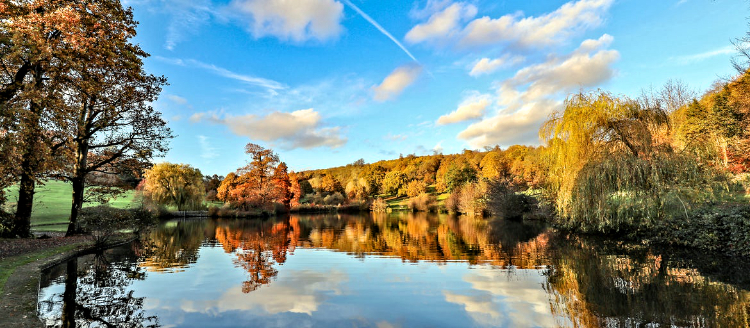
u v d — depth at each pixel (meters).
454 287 10.53
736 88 26.25
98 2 16.66
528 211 38.28
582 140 17.97
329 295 9.75
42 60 14.77
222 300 9.27
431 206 65.44
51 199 44.84
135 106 20.50
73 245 17.38
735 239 14.19
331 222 41.12
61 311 8.27
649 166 16.48
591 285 10.48
